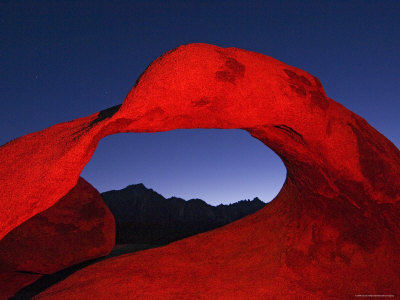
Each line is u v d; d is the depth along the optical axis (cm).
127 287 453
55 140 321
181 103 345
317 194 511
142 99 327
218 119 383
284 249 524
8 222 260
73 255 650
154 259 552
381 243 465
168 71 337
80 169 297
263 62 401
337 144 441
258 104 380
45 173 277
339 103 489
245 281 468
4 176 278
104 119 323
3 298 528
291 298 423
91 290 446
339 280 446
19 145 318
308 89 423
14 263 597
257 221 634
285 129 441
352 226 494
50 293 452
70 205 700
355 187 454
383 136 500
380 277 435
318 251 495
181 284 465
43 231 638
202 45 369
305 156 471
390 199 450
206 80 347
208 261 541
